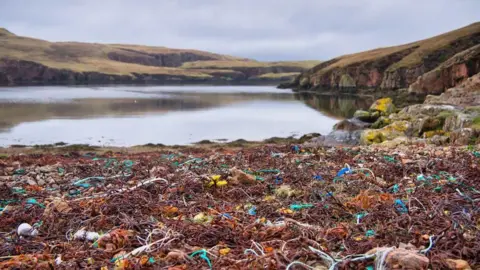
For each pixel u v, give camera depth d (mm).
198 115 39750
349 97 73375
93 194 8609
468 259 4641
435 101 29906
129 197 7785
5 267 4844
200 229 5863
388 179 9219
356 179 9125
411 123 22328
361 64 86938
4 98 59781
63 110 42812
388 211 6512
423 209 6715
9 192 8867
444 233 5180
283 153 13672
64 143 24547
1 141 25078
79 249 5441
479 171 8984
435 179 8789
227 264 4777
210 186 8734
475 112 19781
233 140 26453
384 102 33250
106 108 45656
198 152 17719
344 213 6848
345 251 5082
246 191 8484
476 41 76562
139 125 32469
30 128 30125
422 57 75062
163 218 6691
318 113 43375
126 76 160875
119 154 17531
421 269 4234
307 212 6902
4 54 162500
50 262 4836
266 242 5383
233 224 6129
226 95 75312
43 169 11602
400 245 4980
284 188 8398
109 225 6535
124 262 4688
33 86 112062
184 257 4910
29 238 6074
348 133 24500
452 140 16906
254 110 45750
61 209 7180
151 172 10594
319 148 14578
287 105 53438
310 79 99812
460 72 49125
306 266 4527
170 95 72812
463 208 6535
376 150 13828
